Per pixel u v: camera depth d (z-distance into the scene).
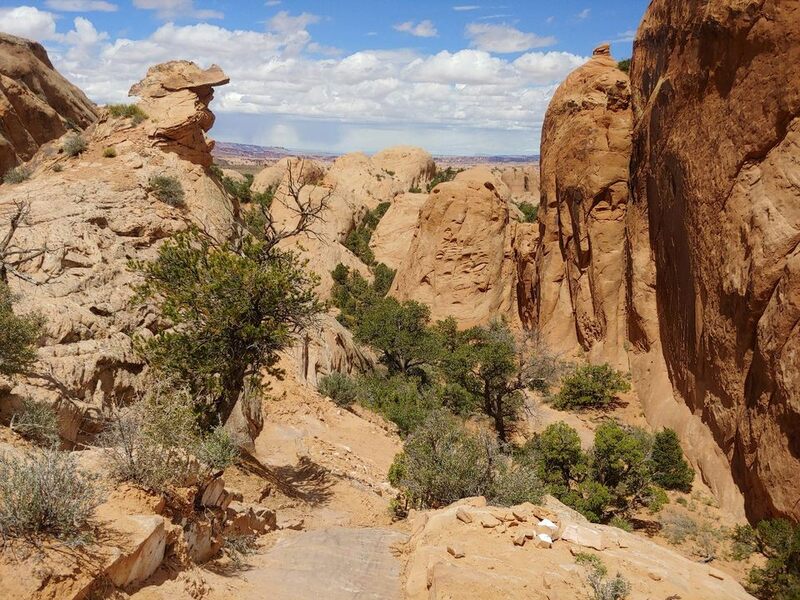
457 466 14.00
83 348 15.15
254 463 16.83
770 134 20.08
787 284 17.66
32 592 5.34
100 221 22.94
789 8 19.30
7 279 16.08
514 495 13.52
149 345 15.28
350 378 30.31
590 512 17.88
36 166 28.45
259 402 20.58
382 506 16.34
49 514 6.08
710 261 22.50
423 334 40.06
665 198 27.33
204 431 14.12
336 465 19.39
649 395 28.22
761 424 18.47
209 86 32.56
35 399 12.27
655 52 29.98
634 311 30.75
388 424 27.73
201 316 15.20
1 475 6.32
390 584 8.74
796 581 14.20
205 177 29.73
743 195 20.72
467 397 28.47
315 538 11.02
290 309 15.68
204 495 9.23
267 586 8.14
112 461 7.97
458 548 8.74
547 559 8.63
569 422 27.95
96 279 18.94
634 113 32.91
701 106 23.81
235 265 14.72
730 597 8.53
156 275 15.45
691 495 20.95
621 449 19.34
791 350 17.22
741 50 21.30
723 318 21.50
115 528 6.68
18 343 12.10
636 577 8.52
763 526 16.17
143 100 31.16
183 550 7.61
